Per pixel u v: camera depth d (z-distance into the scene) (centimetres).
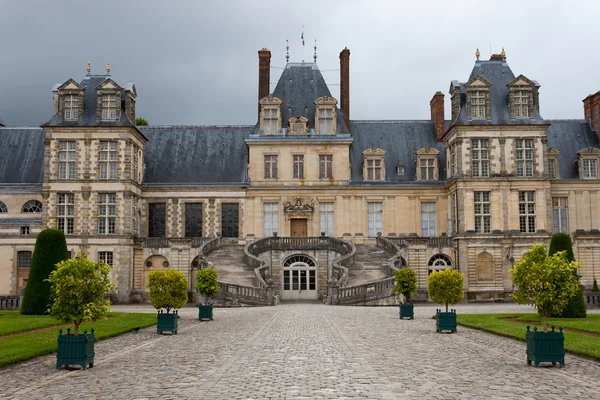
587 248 5794
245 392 1432
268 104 6094
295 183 6003
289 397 1380
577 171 5975
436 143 6362
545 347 1781
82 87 5566
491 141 5516
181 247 5578
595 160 5912
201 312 3312
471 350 2123
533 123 5503
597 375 1659
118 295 5388
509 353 2056
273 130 6081
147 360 1931
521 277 2078
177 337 2553
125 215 5462
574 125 6288
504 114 5594
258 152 6041
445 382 1548
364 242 5956
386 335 2552
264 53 6334
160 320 2678
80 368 1783
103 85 5559
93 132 5491
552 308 2067
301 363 1823
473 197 5478
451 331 2684
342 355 1980
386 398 1369
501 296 5369
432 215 6022
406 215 5994
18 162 5991
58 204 5475
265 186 5988
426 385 1510
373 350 2098
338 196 6009
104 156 5509
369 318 3347
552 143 6156
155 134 6425
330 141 6016
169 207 5966
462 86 5734
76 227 5441
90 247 5428
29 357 1948
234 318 3412
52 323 2936
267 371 1695
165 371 1727
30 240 5588
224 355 2005
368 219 6016
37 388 1515
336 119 6178
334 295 4606
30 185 5812
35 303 3522
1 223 5638
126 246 5425
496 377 1623
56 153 5481
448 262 5634
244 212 5981
